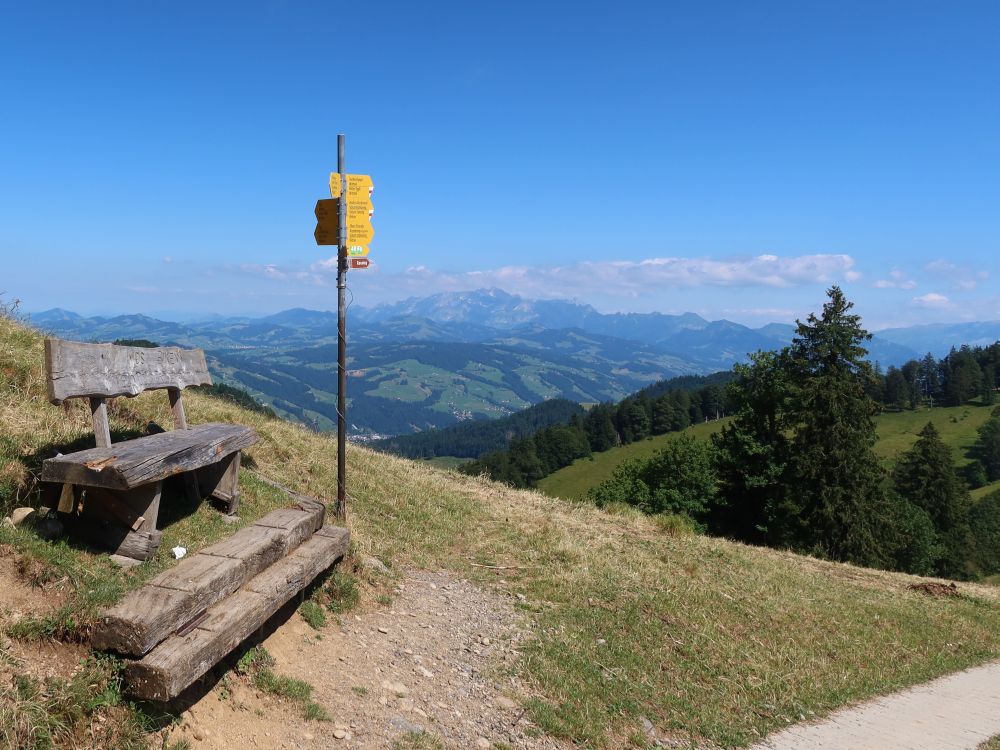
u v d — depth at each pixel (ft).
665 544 39.81
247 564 14.44
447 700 16.34
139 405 28.14
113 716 10.71
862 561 100.22
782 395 106.42
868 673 26.89
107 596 12.57
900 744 20.29
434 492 37.81
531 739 15.78
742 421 112.78
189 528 17.69
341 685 15.15
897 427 374.43
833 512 97.45
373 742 13.47
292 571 15.57
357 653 17.01
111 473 13.24
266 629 15.58
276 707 13.34
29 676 10.49
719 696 21.13
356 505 29.91
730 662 23.89
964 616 41.06
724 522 117.50
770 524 106.83
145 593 11.98
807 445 101.24
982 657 33.58
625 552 34.96
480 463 312.50
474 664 18.70
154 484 14.94
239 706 12.81
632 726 17.94
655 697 19.80
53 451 17.80
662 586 30.04
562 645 21.31
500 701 17.11
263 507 21.99
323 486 30.58
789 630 29.14
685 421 366.63
